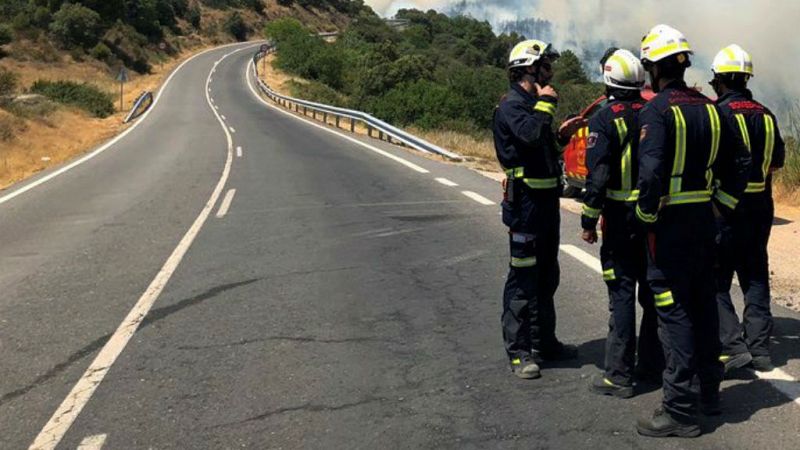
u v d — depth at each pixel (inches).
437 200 428.1
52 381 177.9
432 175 538.0
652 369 163.6
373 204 421.7
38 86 1541.6
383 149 753.6
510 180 163.8
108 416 157.2
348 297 239.3
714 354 143.6
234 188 510.6
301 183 520.1
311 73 3085.6
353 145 802.8
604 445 136.6
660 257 139.2
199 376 177.2
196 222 388.5
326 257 296.5
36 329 217.9
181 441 144.6
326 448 139.4
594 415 149.2
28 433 151.0
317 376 174.2
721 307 170.6
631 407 152.5
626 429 142.7
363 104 2215.8
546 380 167.5
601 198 148.8
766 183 173.3
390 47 3280.0
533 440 139.6
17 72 2301.9
